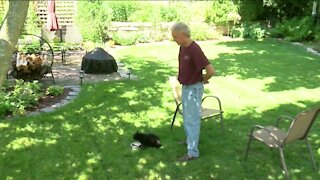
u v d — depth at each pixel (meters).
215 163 4.73
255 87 8.52
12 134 5.55
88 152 5.03
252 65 10.93
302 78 9.38
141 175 4.45
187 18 16.28
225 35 17.03
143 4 16.89
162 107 6.95
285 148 5.17
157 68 10.39
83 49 12.71
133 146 5.18
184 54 4.42
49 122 6.09
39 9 14.24
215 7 16.50
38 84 7.66
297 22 16.09
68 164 4.68
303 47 13.88
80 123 6.08
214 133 5.69
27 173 4.44
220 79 9.26
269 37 16.36
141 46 14.07
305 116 4.09
